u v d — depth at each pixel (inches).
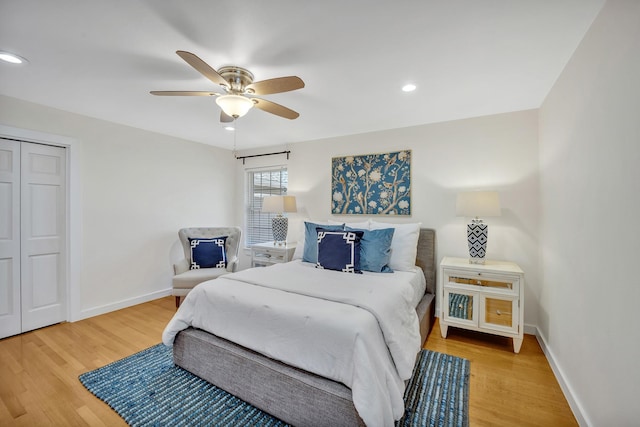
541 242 101.2
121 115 119.4
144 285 142.8
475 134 116.7
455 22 58.0
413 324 80.9
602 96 54.2
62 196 115.9
